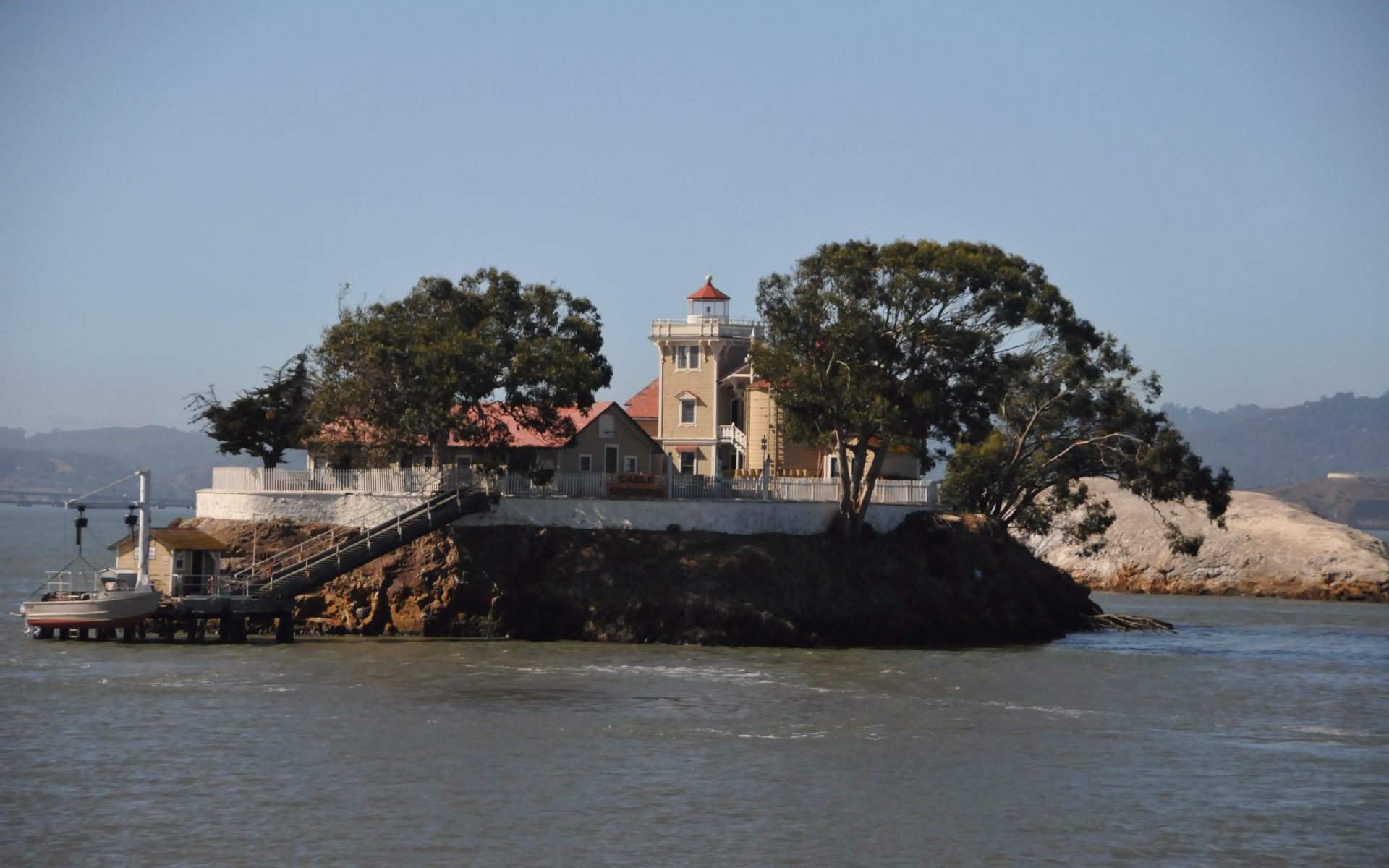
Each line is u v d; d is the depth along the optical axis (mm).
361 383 81875
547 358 81062
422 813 39188
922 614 82188
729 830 38125
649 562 78875
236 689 57062
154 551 73500
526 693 57750
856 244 81625
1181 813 40531
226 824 37906
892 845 37156
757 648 75000
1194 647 81688
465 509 79500
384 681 59750
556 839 37062
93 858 35062
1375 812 40938
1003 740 50250
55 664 62625
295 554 80500
